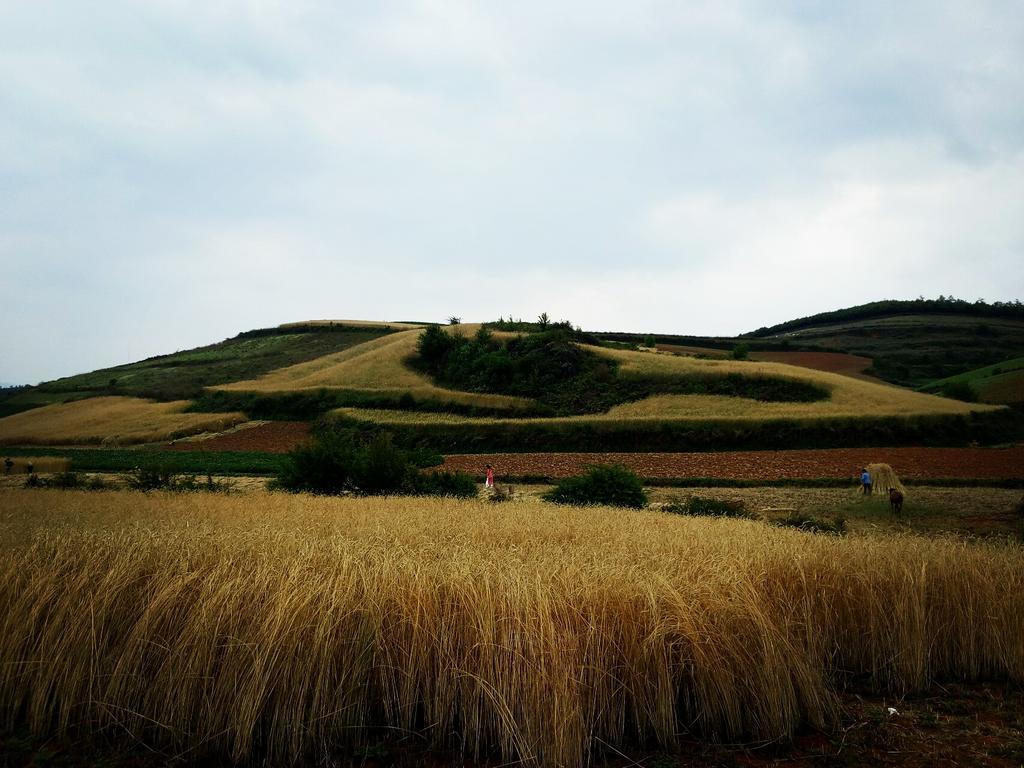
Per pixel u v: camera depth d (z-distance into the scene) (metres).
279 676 5.62
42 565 7.16
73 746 5.72
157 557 7.25
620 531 13.32
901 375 106.50
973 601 8.02
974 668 7.80
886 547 9.26
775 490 33.72
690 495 31.55
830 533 15.52
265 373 102.88
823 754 5.68
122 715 5.85
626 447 55.28
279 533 10.26
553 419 61.47
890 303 174.00
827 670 7.40
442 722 5.73
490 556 8.12
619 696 5.94
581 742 5.40
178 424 70.62
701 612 6.24
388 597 6.18
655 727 5.86
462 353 86.25
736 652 6.12
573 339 92.38
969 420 54.53
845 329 153.25
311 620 5.80
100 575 6.80
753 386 69.44
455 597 6.18
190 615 6.04
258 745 5.66
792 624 6.82
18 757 5.46
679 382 72.38
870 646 7.65
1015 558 9.11
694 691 6.15
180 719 5.68
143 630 6.02
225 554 7.39
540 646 5.47
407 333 111.00
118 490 30.36
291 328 141.12
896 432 53.28
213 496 24.89
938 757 5.64
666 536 11.93
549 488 37.47
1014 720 6.50
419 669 5.89
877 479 31.11
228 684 5.67
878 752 5.75
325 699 5.62
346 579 6.35
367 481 29.45
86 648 6.02
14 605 6.37
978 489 31.86
